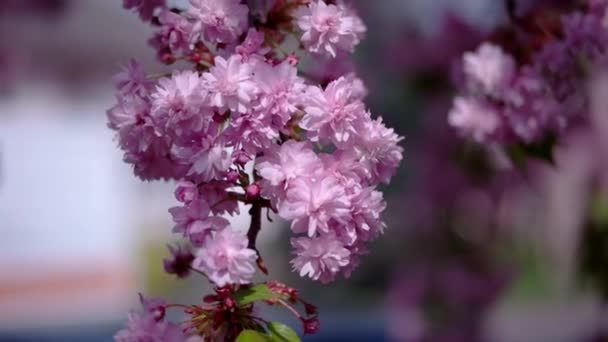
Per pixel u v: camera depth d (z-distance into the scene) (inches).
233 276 51.0
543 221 115.5
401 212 119.3
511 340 127.4
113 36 138.9
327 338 121.5
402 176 118.2
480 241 116.9
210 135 51.9
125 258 145.5
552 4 65.0
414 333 117.7
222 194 52.2
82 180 137.5
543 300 128.3
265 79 51.9
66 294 135.1
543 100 63.1
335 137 51.9
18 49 139.9
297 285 142.5
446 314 117.0
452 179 112.9
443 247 117.4
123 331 52.4
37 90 139.3
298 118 52.5
